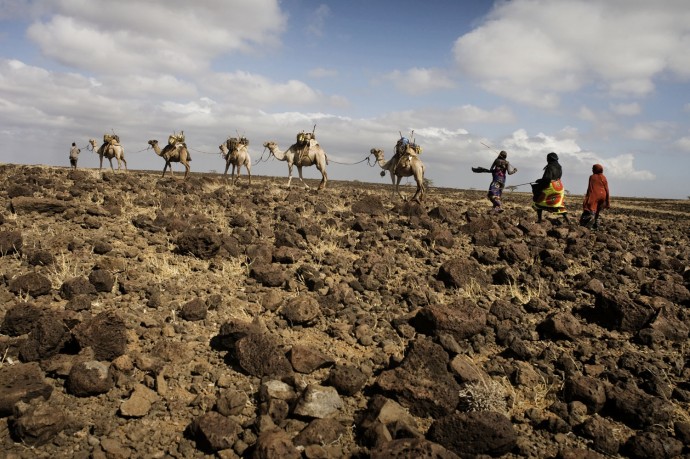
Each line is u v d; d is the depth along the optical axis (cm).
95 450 384
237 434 406
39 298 646
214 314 651
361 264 908
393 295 774
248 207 1498
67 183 1789
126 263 813
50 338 495
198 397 456
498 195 1608
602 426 433
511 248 1013
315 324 645
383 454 360
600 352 593
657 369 546
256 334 520
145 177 2353
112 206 1210
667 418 457
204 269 824
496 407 455
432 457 353
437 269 940
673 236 1628
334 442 403
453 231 1338
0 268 738
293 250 929
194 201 1502
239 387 484
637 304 669
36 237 918
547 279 896
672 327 644
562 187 1450
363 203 1587
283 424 426
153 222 1089
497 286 856
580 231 1367
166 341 539
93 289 670
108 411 435
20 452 376
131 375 486
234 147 2309
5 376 439
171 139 2297
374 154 2178
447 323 608
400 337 623
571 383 488
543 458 408
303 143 2312
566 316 648
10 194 1313
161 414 437
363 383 488
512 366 543
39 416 386
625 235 1499
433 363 487
